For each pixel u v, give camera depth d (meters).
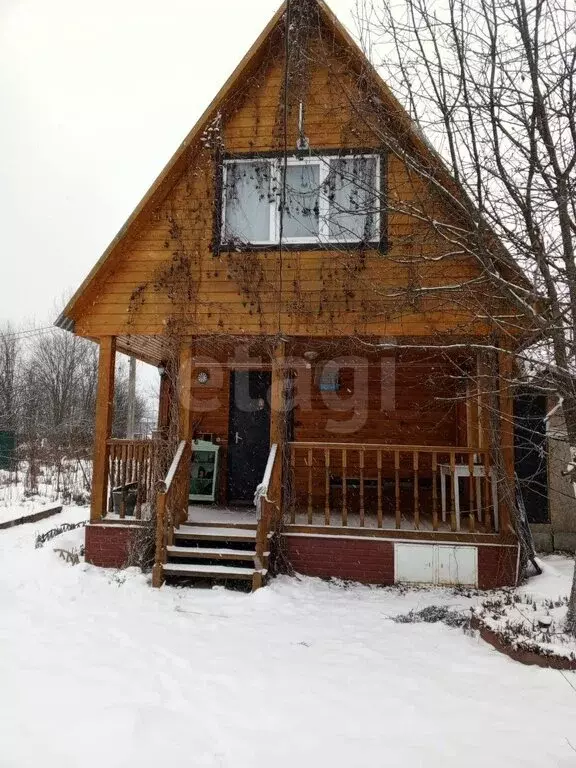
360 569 7.62
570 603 5.14
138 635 5.25
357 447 7.86
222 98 8.49
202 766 3.07
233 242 8.32
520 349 5.97
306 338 8.51
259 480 10.55
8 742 3.26
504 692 4.11
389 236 8.01
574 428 5.29
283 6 8.49
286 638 5.34
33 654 4.66
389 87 6.10
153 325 8.34
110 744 3.25
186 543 7.82
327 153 8.40
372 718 3.68
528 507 9.95
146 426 35.91
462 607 6.47
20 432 29.78
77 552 8.74
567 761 3.12
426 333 7.80
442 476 8.31
